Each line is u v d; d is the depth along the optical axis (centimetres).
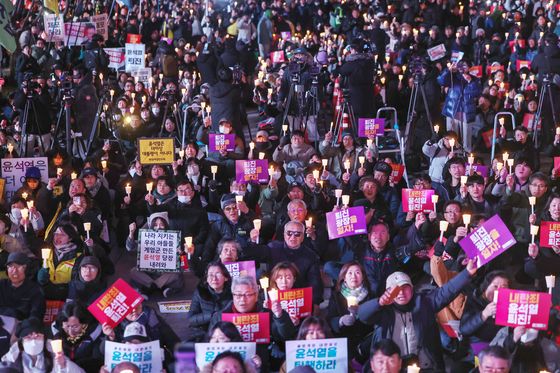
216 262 997
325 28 3044
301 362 819
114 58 2414
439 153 1588
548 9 3075
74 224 1270
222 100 1800
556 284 1100
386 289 880
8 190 1509
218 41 2933
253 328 883
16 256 1049
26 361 877
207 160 1569
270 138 1789
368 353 945
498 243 980
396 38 2902
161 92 2242
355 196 1362
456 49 2727
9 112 2097
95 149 1897
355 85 1955
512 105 2038
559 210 1184
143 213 1431
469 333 916
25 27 2695
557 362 881
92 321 943
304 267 1101
